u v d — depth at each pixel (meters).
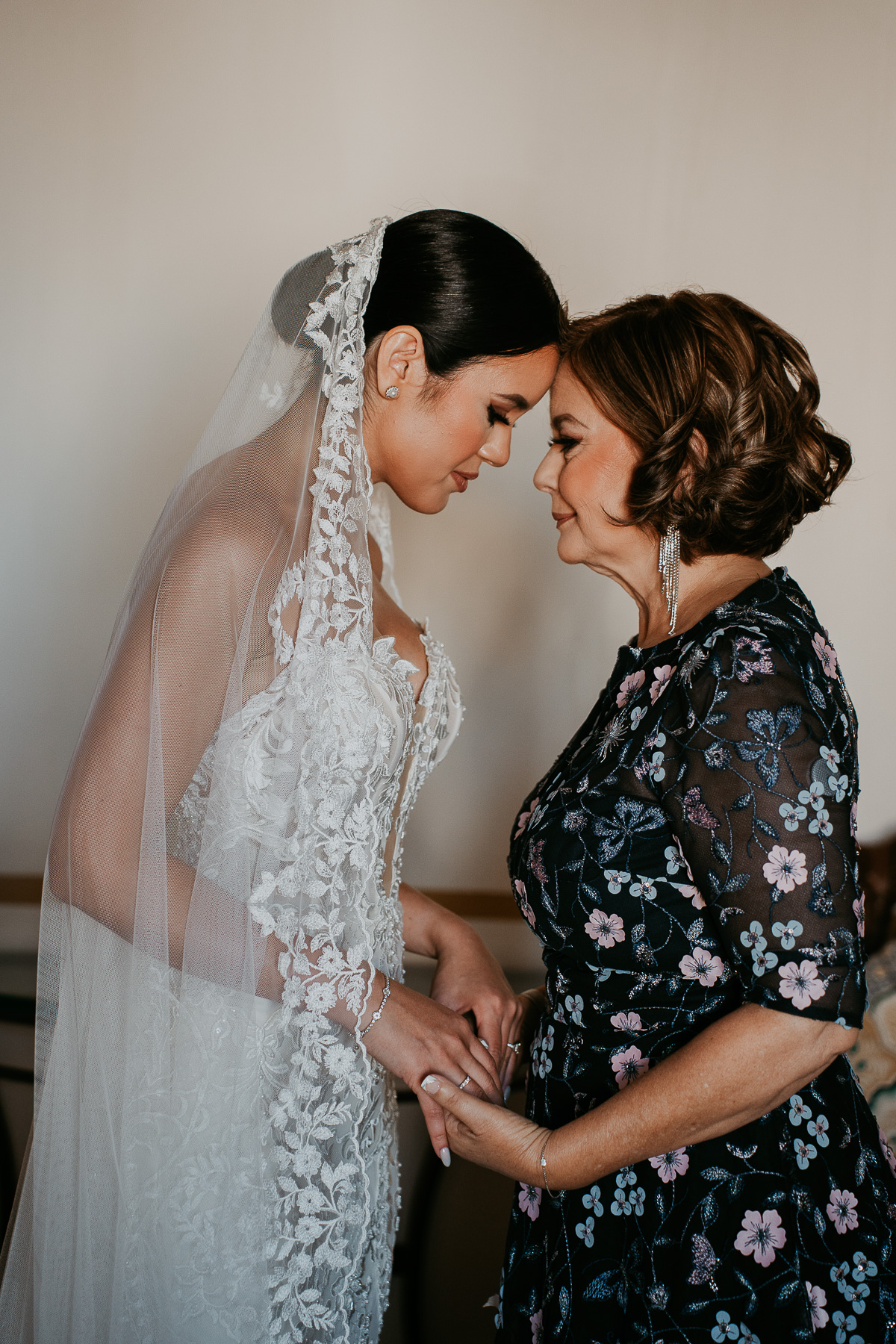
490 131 2.60
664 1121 1.03
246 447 1.25
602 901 1.14
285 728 1.17
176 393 2.57
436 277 1.27
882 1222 1.12
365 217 2.58
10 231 2.52
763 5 2.63
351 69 2.55
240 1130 1.16
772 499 1.13
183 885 1.13
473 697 2.73
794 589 1.15
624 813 1.12
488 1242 2.39
